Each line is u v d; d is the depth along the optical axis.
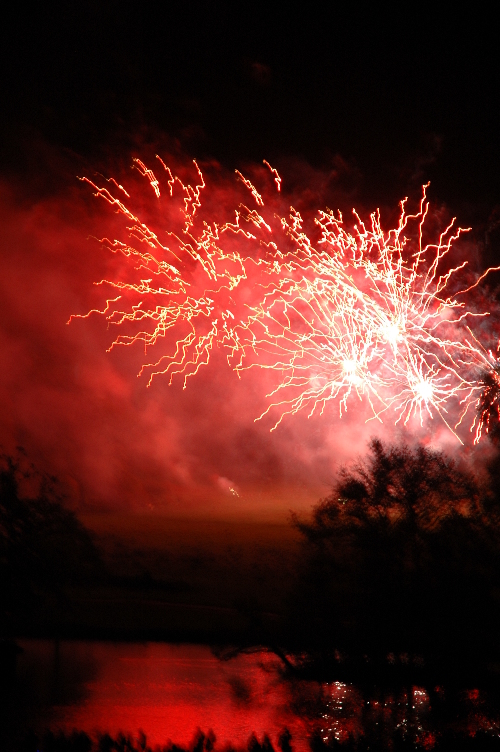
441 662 11.24
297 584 13.46
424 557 12.03
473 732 10.44
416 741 9.91
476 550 11.60
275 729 11.91
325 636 12.25
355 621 12.08
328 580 12.70
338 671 12.03
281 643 12.99
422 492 12.52
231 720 12.41
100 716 12.86
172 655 16.19
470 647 11.23
